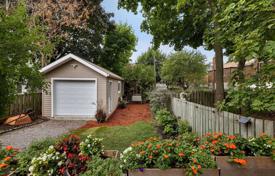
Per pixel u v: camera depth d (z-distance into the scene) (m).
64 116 13.41
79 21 17.59
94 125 11.38
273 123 3.52
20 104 11.97
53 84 13.26
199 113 7.07
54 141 4.59
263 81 2.79
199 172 2.98
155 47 12.41
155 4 10.11
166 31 11.68
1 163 3.50
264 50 2.48
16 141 7.95
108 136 8.19
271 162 3.03
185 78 24.41
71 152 3.99
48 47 6.55
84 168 3.50
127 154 3.26
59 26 17.56
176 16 10.67
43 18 15.95
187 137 4.35
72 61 13.25
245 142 3.28
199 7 8.96
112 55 24.23
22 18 5.07
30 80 5.37
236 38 2.99
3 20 4.67
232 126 4.78
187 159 3.11
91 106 13.49
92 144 4.04
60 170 3.46
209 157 3.11
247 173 3.02
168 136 7.88
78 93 13.46
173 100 12.62
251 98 2.80
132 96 25.16
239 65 4.64
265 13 2.69
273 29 2.63
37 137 8.54
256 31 2.66
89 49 22.48
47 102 13.31
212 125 5.91
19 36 4.85
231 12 2.96
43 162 3.47
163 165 3.02
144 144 3.40
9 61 4.70
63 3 16.66
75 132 9.33
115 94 18.03
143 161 3.13
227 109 3.47
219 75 9.32
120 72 25.61
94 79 13.31
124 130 9.27
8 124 10.53
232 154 3.08
